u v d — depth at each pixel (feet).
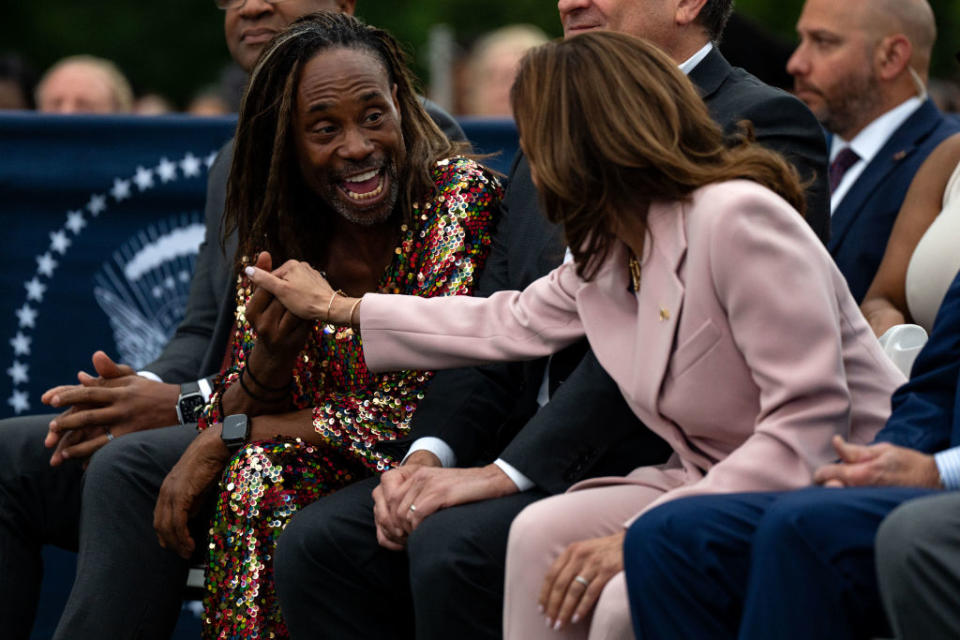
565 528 16.67
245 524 19.17
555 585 16.08
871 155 27.30
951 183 23.93
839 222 26.58
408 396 20.38
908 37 27.45
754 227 15.93
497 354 19.11
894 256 24.31
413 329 19.30
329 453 20.17
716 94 20.43
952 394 16.34
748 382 16.37
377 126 20.20
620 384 17.34
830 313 15.85
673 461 17.89
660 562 14.82
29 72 43.47
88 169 29.40
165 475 21.02
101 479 20.86
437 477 18.25
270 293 19.84
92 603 20.38
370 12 79.97
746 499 15.10
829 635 13.82
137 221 29.50
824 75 27.55
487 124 28.66
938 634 13.20
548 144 16.75
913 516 13.37
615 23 20.76
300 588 18.51
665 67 16.90
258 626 19.01
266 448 19.60
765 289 15.76
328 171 20.20
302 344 19.99
